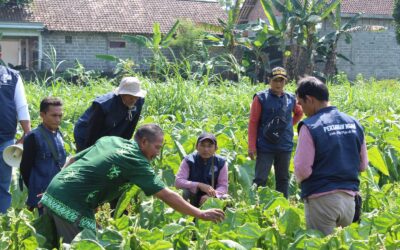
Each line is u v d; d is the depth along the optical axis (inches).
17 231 199.9
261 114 293.0
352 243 186.9
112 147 190.5
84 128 255.9
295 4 1077.1
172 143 320.2
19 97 255.8
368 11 1393.9
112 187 191.0
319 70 1270.9
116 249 187.0
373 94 609.6
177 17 1418.6
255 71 1113.4
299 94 204.7
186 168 264.2
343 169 197.9
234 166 292.5
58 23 1279.5
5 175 252.4
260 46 1096.2
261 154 293.3
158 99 500.1
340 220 202.1
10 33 1245.7
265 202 247.8
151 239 197.6
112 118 250.4
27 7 1302.9
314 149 198.2
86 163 191.2
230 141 329.7
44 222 201.8
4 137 252.7
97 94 526.6
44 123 248.2
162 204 225.9
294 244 195.3
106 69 1311.5
